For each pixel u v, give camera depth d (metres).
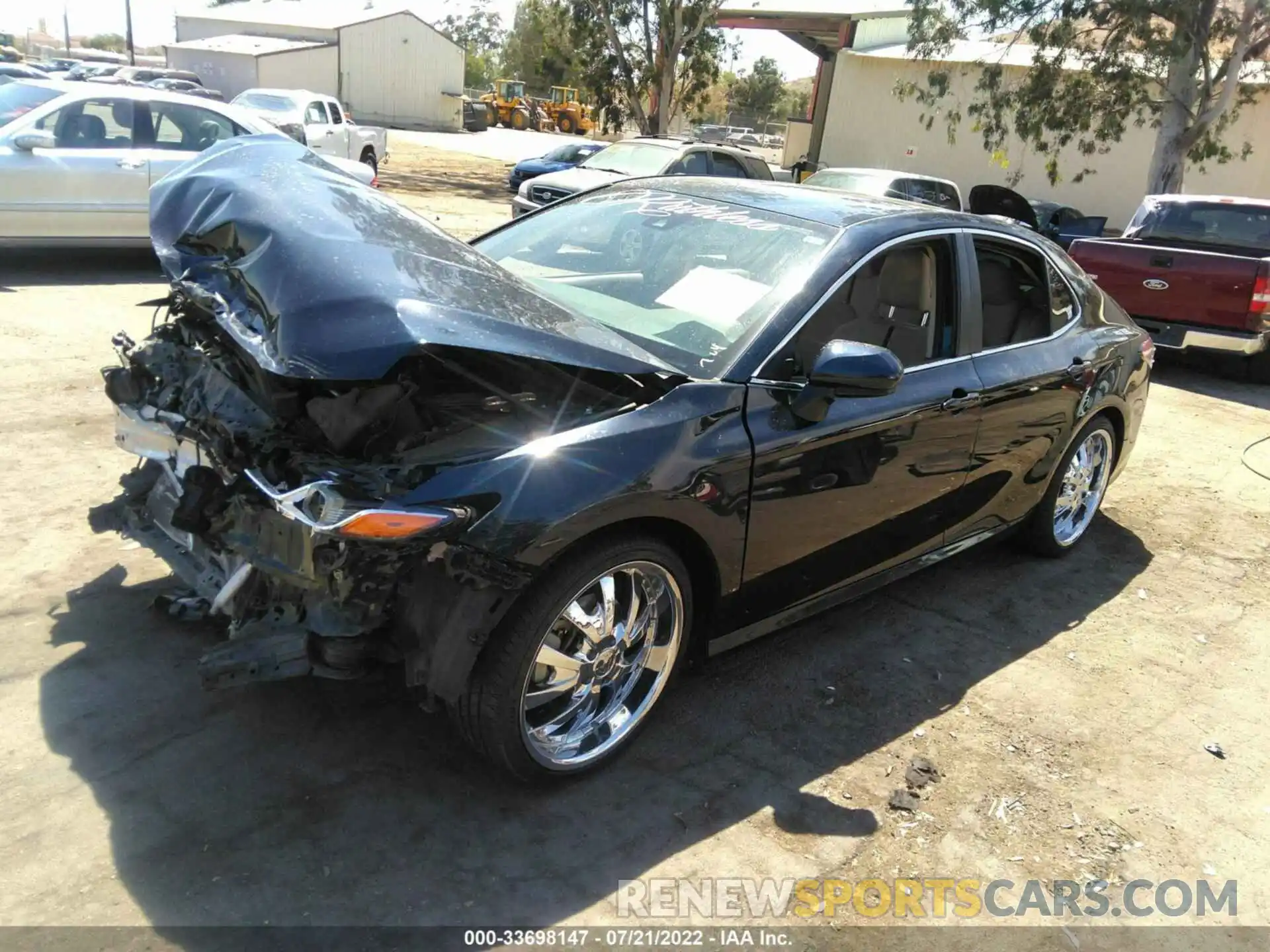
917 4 20.11
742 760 3.10
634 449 2.71
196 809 2.61
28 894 2.29
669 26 26.52
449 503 2.43
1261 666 4.05
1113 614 4.40
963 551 4.23
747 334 3.17
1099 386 4.55
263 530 2.48
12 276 8.70
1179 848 2.91
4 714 2.89
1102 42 18.98
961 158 25.91
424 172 25.42
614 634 2.88
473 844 2.61
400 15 46.97
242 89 41.28
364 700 3.14
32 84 9.08
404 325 2.48
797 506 3.18
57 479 4.44
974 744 3.32
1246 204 10.16
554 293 3.57
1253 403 8.93
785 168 31.17
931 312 3.78
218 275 2.94
